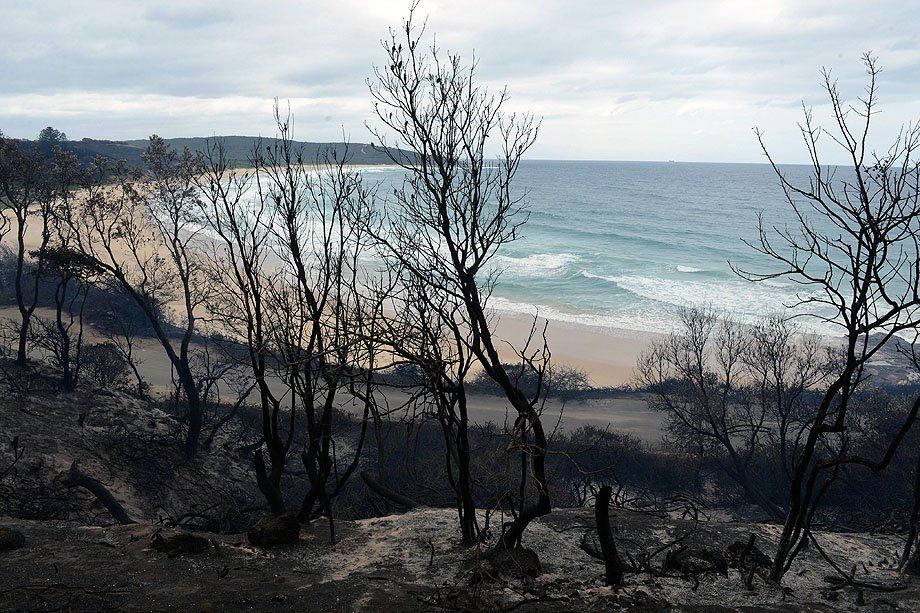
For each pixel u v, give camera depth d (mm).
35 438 19828
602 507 7176
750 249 86438
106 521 16453
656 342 44250
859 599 7520
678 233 105375
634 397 35906
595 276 66062
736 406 31844
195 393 22766
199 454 23531
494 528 9352
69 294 45375
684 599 7176
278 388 33156
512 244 84750
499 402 33844
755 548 8750
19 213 23938
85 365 29922
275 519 8625
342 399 30203
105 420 22766
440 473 14633
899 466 22719
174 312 44344
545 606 6664
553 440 27203
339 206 8961
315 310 8648
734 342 39875
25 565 7445
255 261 9383
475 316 7461
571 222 113250
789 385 31281
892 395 31797
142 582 7082
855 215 6875
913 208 6672
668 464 26203
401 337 7789
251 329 9070
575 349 44625
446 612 6488
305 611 6500
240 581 7238
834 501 23375
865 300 7059
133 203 23734
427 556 8172
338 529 9227
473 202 7352
